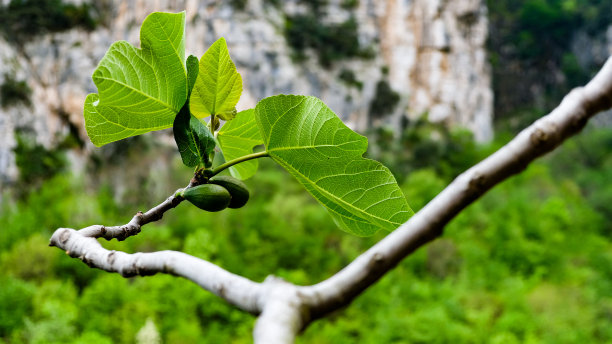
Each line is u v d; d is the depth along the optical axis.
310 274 32.09
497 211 39.66
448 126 50.28
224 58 1.01
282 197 39.53
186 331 21.34
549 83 67.12
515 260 32.25
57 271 24.72
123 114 0.99
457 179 0.62
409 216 0.90
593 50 66.00
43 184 36.91
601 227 41.97
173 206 1.01
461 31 53.28
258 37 46.09
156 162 39.81
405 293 26.34
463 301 26.42
